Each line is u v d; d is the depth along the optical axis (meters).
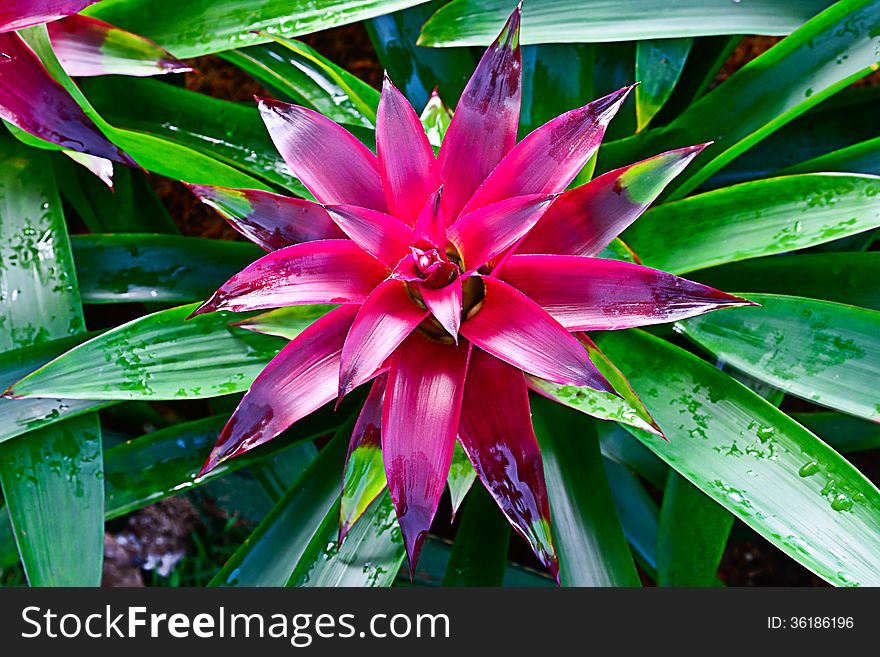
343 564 0.66
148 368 0.66
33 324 0.69
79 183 0.79
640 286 0.59
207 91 0.91
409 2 0.70
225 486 0.88
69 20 0.68
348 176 0.61
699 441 0.65
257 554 0.68
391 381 0.60
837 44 0.69
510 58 0.60
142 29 0.72
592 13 0.71
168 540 0.93
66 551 0.66
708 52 0.76
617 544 0.68
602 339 0.68
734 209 0.67
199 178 0.69
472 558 0.72
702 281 0.71
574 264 0.60
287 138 0.61
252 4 0.71
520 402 0.61
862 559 0.62
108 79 0.74
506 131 0.61
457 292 0.56
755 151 0.78
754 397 0.65
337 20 0.70
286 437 0.72
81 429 0.68
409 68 0.76
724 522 0.71
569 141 0.60
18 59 0.66
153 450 0.71
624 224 0.61
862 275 0.70
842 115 0.77
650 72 0.71
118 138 0.68
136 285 0.72
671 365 0.67
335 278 0.60
